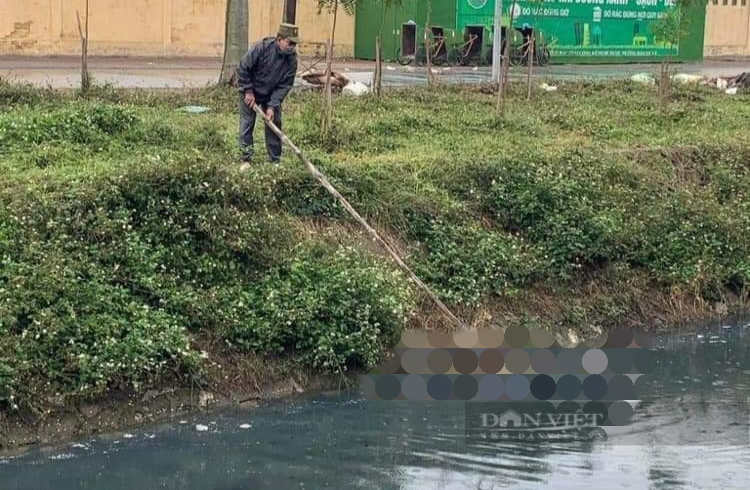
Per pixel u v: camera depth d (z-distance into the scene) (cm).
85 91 1436
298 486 677
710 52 3862
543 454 741
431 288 972
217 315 838
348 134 1254
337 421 793
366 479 691
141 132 1147
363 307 873
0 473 684
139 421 763
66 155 1038
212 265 869
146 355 776
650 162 1298
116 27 2809
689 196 1204
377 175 1072
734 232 1166
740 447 757
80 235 839
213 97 1534
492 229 1071
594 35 3225
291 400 827
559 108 1653
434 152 1209
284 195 980
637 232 1109
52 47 2723
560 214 1080
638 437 779
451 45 2822
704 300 1106
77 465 700
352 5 1480
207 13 2950
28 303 762
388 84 1977
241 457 721
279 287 874
